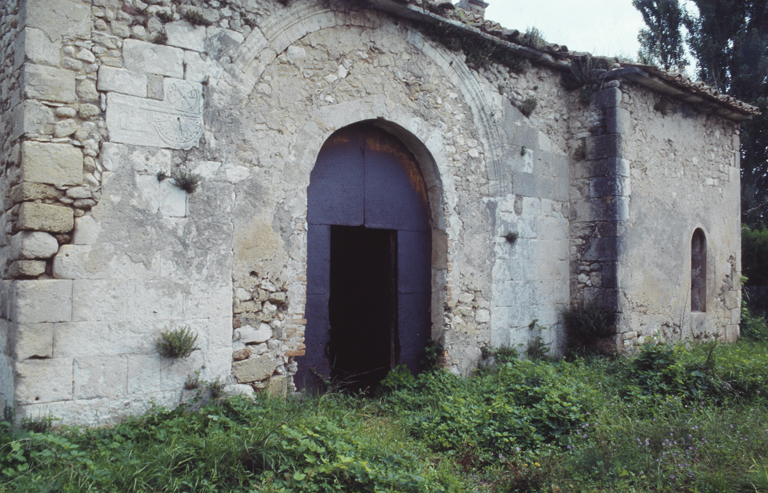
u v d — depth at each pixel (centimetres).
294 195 574
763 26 1856
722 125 1058
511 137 768
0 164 481
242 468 380
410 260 700
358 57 627
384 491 368
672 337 902
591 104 829
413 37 674
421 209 713
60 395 437
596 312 791
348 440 437
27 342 424
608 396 618
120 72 477
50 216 439
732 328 1066
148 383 479
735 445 469
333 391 632
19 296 424
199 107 516
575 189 840
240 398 509
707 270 1004
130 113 480
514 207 766
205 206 516
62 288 443
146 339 479
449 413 534
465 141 718
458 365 697
